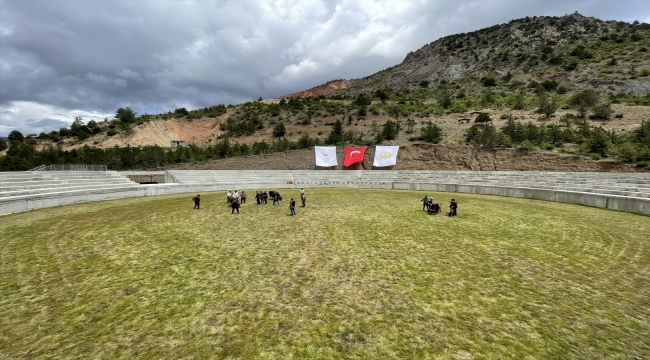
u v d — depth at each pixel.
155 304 9.36
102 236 17.14
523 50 155.12
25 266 12.59
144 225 19.86
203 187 43.56
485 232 17.97
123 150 71.25
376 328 8.02
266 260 13.19
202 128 112.75
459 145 57.69
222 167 64.06
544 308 9.12
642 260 13.19
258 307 9.13
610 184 31.77
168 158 70.62
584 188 31.61
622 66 102.00
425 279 11.17
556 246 15.21
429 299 9.64
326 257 13.54
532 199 32.06
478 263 12.84
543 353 7.06
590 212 24.09
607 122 58.03
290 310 8.95
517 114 75.00
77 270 12.15
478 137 59.28
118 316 8.70
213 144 94.44
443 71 171.88
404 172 53.91
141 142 96.94
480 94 113.56
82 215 23.16
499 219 21.52
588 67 110.38
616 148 42.69
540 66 129.25
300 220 21.41
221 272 11.88
